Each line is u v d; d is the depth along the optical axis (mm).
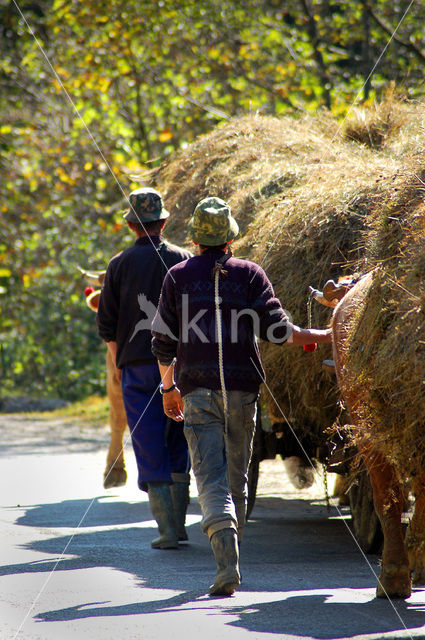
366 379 12344
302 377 17453
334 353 14273
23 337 71062
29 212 72125
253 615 12352
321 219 17031
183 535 18516
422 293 11359
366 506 17062
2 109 69438
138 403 17859
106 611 12773
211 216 14398
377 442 12242
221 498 13633
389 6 57750
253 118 23234
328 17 63188
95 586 14320
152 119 63281
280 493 25906
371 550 17094
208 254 14617
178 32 60406
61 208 67812
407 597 13172
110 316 18406
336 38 61344
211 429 13938
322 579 14703
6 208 71000
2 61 68688
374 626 11672
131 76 60500
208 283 14258
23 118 67250
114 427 24359
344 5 60562
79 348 70250
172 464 18422
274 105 60094
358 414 13094
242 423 14156
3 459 33094
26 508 22641
